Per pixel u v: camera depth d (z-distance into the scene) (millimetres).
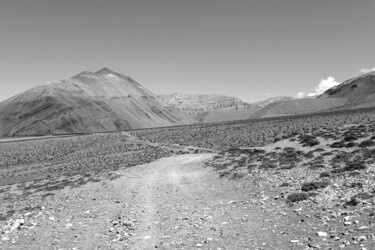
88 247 15352
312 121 104875
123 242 15641
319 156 32219
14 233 18656
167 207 22547
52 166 90312
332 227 13844
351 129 53344
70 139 183875
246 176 29484
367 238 12016
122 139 159750
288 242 13195
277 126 112000
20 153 139500
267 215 17266
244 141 95188
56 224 20234
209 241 14656
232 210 19500
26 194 37750
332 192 18719
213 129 146500
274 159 36219
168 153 89812
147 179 38781
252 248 13203
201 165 45594
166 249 14188
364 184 18984
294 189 21312
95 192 32375
